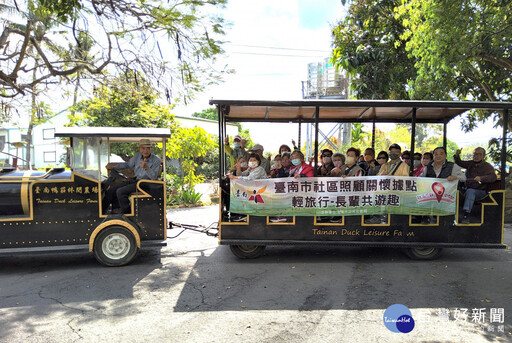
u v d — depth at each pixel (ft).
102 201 18.47
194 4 19.33
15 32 25.99
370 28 34.32
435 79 28.68
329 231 18.52
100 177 18.06
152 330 11.55
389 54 33.63
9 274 17.29
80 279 16.39
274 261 18.94
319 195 18.34
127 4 20.56
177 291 14.87
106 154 19.49
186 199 40.50
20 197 17.21
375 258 19.36
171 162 52.16
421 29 26.30
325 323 11.96
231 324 11.93
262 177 18.92
